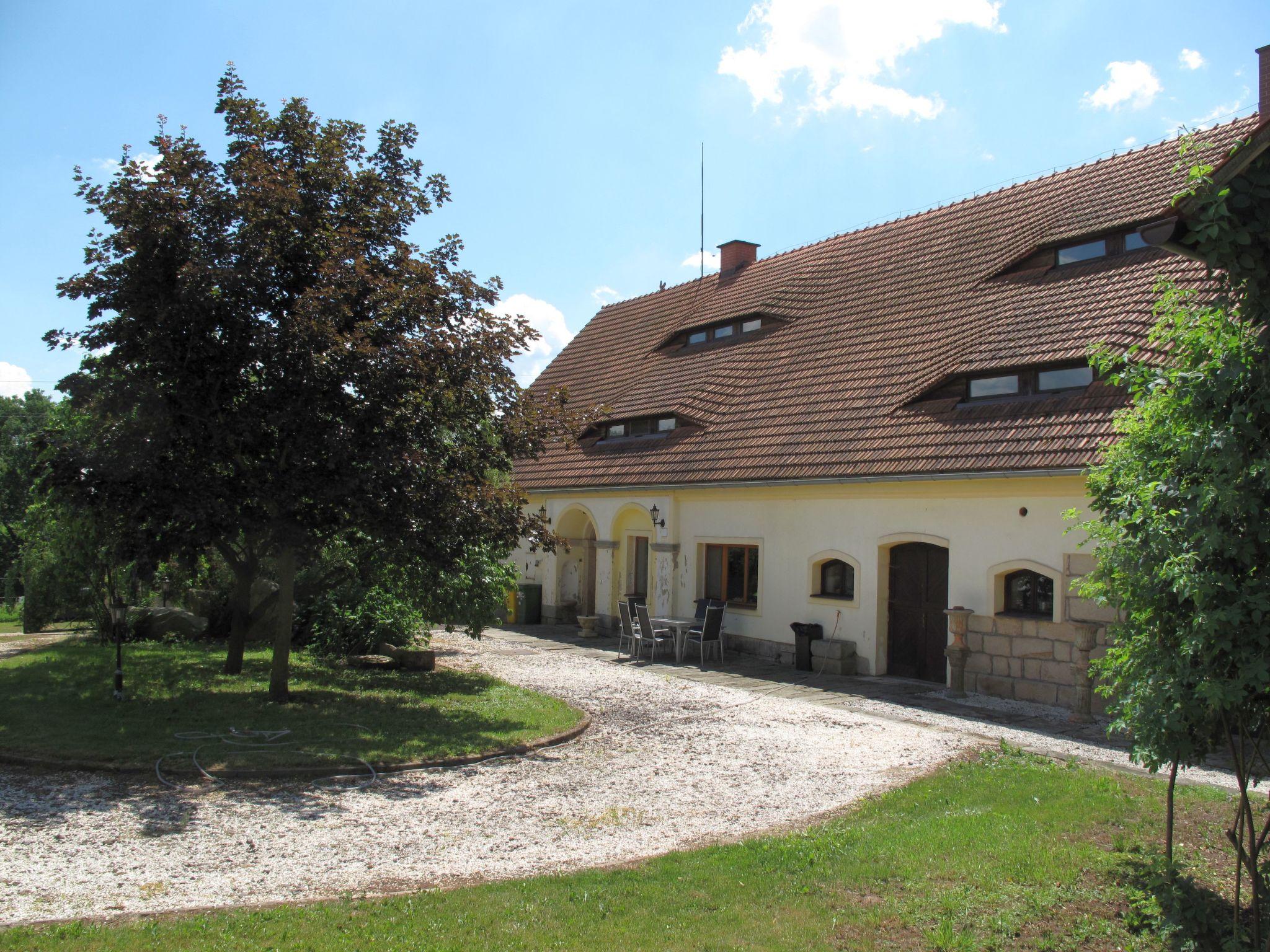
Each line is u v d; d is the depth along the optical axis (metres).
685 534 18.95
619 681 14.66
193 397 10.20
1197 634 4.70
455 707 11.60
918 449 14.41
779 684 14.50
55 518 15.77
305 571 16.78
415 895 5.51
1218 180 4.63
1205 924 4.99
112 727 9.52
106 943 4.65
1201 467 4.80
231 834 6.62
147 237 10.02
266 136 11.27
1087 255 16.16
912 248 20.56
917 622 14.94
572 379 26.64
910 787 8.38
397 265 11.56
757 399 19.08
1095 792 8.01
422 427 11.19
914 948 4.91
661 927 5.12
